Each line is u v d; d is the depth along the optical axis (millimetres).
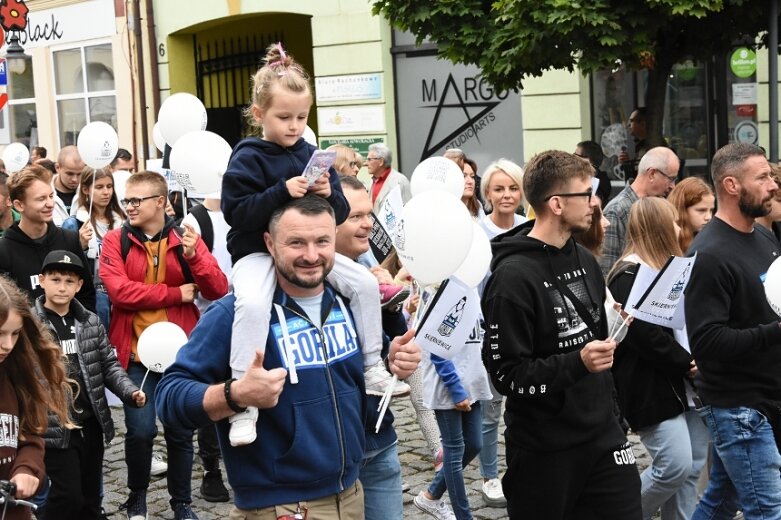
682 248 7059
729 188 5480
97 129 8875
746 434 5449
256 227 4105
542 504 4812
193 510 7363
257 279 4086
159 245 7223
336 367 4172
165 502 7617
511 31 9734
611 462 4832
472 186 8703
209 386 3928
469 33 10352
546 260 4832
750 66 13047
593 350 4508
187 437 6969
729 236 5512
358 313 4297
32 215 7035
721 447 5562
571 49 9672
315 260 3971
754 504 5480
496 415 7074
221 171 7027
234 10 18578
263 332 4043
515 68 10062
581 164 4848
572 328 4816
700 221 7043
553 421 4770
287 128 4270
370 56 16484
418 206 4410
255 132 4773
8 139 24062
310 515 4090
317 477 4082
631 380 5781
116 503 7633
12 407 4770
